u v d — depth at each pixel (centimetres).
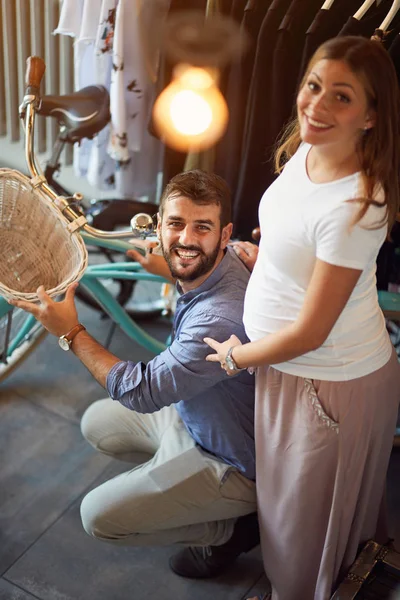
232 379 165
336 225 127
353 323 144
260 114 211
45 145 327
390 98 123
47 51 298
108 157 270
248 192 225
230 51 216
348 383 148
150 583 201
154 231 175
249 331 152
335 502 158
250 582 202
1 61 312
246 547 195
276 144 185
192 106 222
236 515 183
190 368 158
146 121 258
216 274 161
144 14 235
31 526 213
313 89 123
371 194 126
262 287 147
